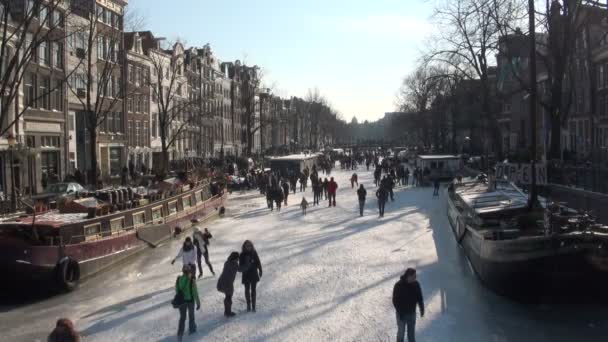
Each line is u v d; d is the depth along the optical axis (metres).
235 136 95.12
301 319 13.40
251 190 52.59
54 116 39.22
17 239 16.03
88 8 36.47
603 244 13.02
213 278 17.95
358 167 92.00
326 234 25.95
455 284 16.52
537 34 32.91
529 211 17.22
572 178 25.77
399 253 21.27
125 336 12.52
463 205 23.00
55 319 14.15
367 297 15.18
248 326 12.95
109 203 22.70
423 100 68.06
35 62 36.19
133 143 54.69
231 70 96.44
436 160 56.12
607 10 28.81
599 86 44.69
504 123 73.75
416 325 12.82
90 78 34.78
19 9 32.34
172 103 64.12
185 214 28.61
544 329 12.40
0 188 31.84
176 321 13.47
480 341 11.72
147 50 58.91
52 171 39.66
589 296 13.64
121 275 18.92
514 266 13.66
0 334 13.06
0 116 22.09
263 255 21.30
